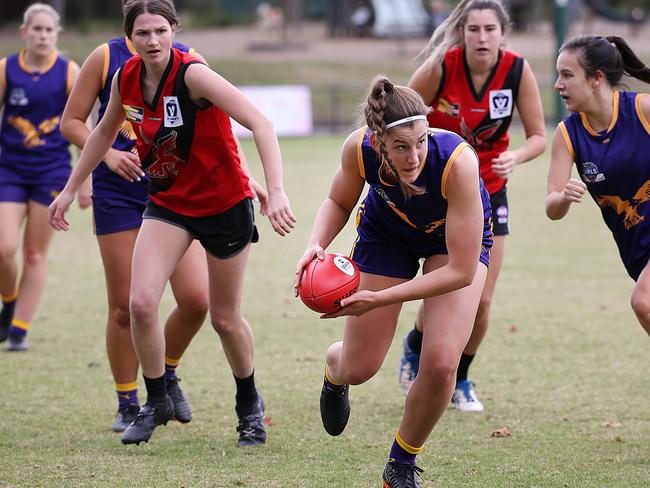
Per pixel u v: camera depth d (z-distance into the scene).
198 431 19.38
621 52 17.67
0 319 27.42
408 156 13.48
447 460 17.44
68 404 21.20
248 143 85.00
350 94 111.88
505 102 21.19
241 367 18.28
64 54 27.22
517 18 158.38
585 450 17.98
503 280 35.72
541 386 22.67
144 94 16.66
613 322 29.23
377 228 15.95
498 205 21.00
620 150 17.44
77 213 55.19
